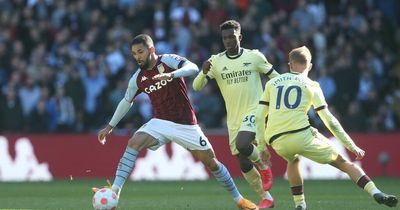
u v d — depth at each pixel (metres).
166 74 32.25
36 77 70.50
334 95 69.81
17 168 64.44
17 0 77.25
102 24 73.62
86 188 53.84
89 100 69.06
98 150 65.19
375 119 69.50
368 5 81.25
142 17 74.75
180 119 33.66
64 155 65.12
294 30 73.94
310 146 31.70
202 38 72.12
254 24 73.75
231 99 36.88
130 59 70.88
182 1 76.25
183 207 38.75
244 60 36.59
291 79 32.28
